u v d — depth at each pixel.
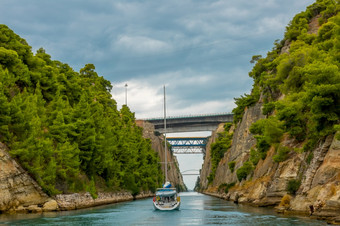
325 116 34.06
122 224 33.94
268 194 47.75
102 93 114.56
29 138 44.88
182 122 191.00
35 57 65.94
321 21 84.06
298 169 42.44
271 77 71.06
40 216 39.66
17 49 62.78
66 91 74.94
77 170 54.56
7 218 37.28
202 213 44.97
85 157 62.12
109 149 72.44
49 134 52.97
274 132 49.84
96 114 74.06
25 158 44.88
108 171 77.62
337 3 86.75
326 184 31.67
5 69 53.69
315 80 35.00
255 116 88.62
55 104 60.91
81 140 62.59
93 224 33.47
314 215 31.41
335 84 33.16
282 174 45.09
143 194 114.88
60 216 39.94
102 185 75.31
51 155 49.41
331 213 29.36
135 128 127.50
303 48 60.50
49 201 46.81
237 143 100.75
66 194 52.34
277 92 72.06
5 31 62.38
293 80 49.75
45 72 66.31
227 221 34.50
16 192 43.12
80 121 61.12
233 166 99.44
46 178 46.88
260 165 63.34
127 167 88.50
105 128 75.31
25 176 44.47
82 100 65.94
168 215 43.12
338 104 34.50
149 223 34.84
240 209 48.28
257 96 91.81
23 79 58.59
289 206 38.00
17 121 46.78
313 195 33.44
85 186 60.62
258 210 44.38
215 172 155.88
